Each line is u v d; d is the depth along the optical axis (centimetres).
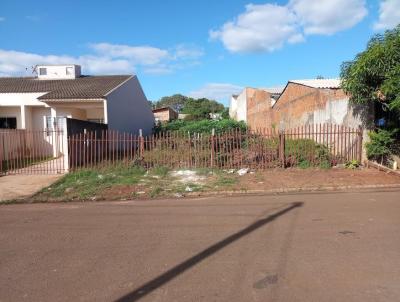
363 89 1223
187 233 619
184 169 1384
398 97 1125
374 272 432
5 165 1609
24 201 1018
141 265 477
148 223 704
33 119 2253
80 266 482
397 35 1145
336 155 1415
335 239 558
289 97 2141
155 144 1505
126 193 1056
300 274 432
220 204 876
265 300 371
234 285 407
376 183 1091
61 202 999
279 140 1398
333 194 968
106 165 1482
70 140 1458
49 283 431
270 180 1175
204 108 6519
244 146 1471
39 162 1717
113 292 402
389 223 643
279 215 728
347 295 377
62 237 623
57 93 2100
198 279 427
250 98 3362
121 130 2302
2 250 561
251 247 532
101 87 2233
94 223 721
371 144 1330
